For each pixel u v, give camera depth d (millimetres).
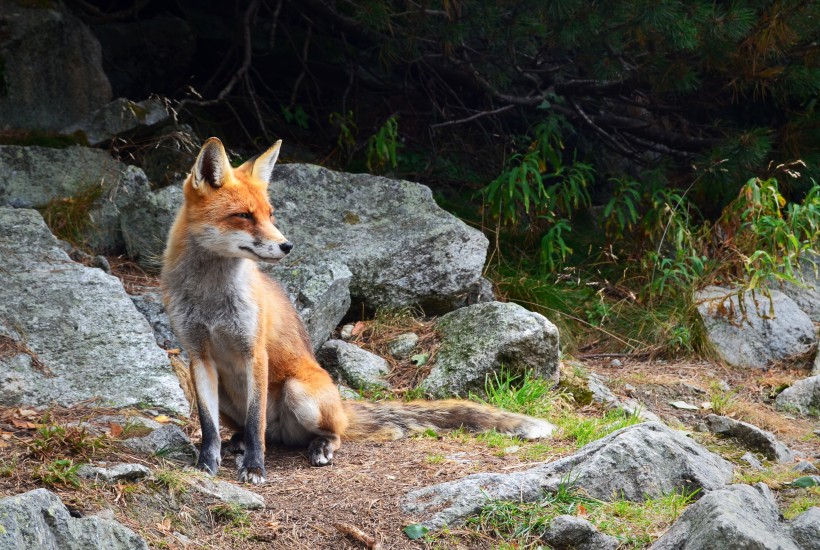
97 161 12820
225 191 7625
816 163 16078
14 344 8969
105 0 17375
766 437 9430
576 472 7242
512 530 6605
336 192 13133
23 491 6164
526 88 19047
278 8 16641
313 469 7910
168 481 6605
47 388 8578
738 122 19047
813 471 8328
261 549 6242
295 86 17531
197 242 7574
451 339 11234
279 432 8648
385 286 12180
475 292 13188
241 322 7652
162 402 8781
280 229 12438
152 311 10828
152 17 17188
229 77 17922
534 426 9039
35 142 13008
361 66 19078
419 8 14984
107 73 15828
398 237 12367
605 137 18141
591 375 11828
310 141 18016
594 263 15617
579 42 14852
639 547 6340
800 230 15727
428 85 18344
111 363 9055
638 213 16484
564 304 14008
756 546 5590
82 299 9695
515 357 10617
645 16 13625
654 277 15039
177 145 13977
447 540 6473
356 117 18266
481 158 18703
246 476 7410
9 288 9648
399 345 11461
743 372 13023
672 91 16031
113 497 6309
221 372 8133
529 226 15828
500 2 14688
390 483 7438
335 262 11570
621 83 16859
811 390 11742
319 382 8391
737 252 14078
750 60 15172
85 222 12234
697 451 7770
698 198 16828
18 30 13250
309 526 6582
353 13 17016
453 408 9203
